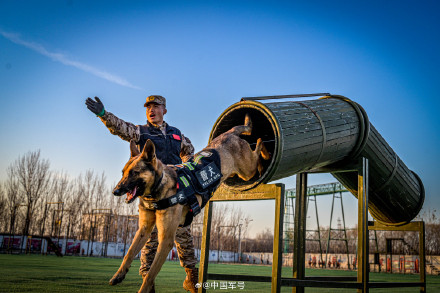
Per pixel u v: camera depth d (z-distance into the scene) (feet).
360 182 17.47
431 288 34.30
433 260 103.91
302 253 18.81
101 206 146.30
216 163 13.98
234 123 17.83
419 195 23.16
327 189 125.39
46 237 87.51
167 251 11.77
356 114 18.66
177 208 12.21
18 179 119.85
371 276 58.80
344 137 17.33
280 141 14.10
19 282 20.89
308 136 15.43
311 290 27.76
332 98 19.95
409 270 107.14
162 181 11.94
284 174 15.72
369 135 18.72
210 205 17.01
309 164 16.47
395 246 152.87
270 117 14.73
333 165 18.86
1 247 98.27
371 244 155.74
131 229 160.35
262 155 17.33
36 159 121.19
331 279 20.92
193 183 12.87
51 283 21.22
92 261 61.77
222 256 165.07
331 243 188.03
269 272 53.42
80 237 133.49
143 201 12.17
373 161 19.30
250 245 248.32
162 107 16.40
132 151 12.82
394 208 22.53
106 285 21.57
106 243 114.32
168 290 21.01
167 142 15.92
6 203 119.55
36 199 119.44
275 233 14.11
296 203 19.42
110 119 14.03
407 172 22.09
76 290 18.40
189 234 16.52
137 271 37.50
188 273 16.88
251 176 16.14
